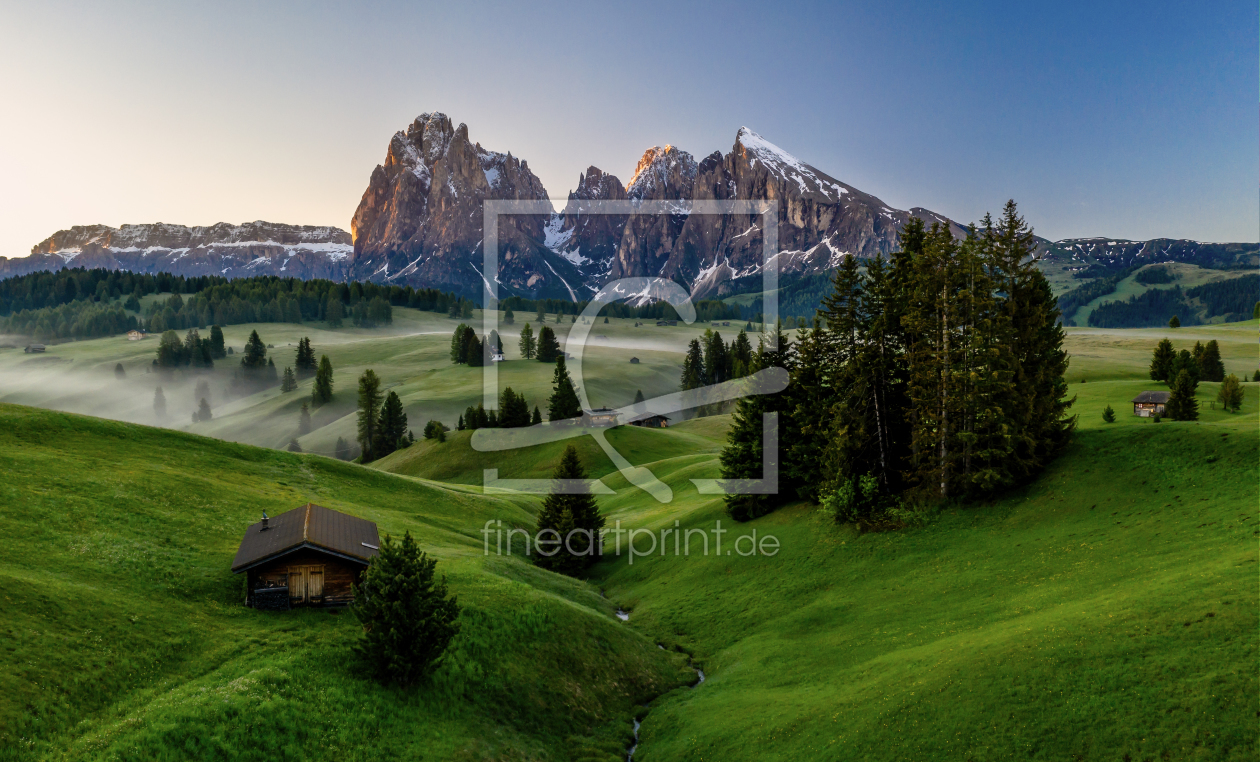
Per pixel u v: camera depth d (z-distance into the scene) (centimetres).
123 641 3284
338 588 4078
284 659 3409
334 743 3009
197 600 3925
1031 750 2548
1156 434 4803
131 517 4750
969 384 5009
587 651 4447
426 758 3102
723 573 5775
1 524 4122
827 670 3884
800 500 6575
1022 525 4644
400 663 3438
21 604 3244
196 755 2692
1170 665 2594
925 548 4884
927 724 2873
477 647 4022
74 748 2580
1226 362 18425
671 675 4612
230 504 5531
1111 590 3412
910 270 5891
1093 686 2670
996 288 5253
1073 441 5212
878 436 5719
